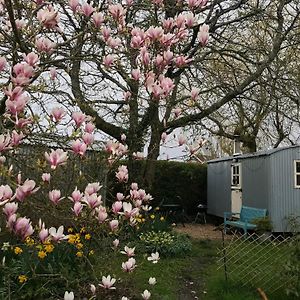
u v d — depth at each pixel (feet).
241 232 47.88
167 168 63.41
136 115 22.27
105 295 16.79
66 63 15.43
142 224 32.81
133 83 11.60
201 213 62.23
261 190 45.47
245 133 53.01
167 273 25.84
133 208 11.51
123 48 11.78
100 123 29.37
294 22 33.91
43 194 9.04
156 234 32.50
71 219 8.83
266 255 22.77
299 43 34.24
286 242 22.72
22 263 17.76
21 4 10.99
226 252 23.52
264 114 45.14
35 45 9.58
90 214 8.95
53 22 9.49
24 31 9.66
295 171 43.88
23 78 7.46
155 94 9.82
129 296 18.79
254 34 35.99
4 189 6.59
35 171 9.41
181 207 63.52
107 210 11.46
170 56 10.11
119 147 11.73
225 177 57.16
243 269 22.70
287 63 35.29
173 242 31.99
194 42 23.76
